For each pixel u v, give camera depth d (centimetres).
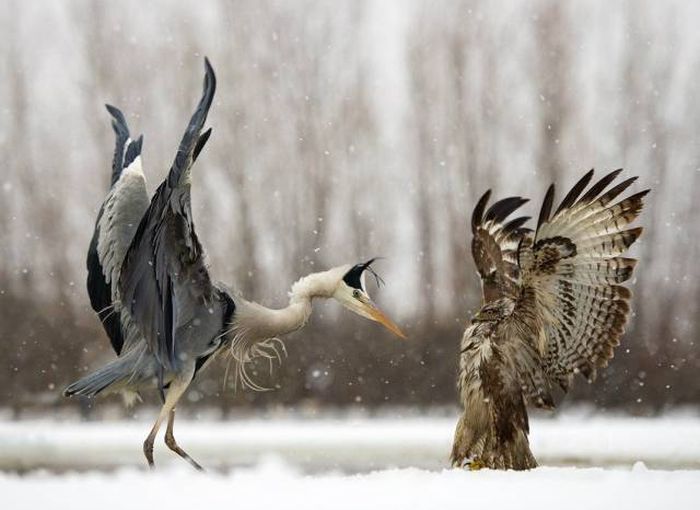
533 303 1027
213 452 1441
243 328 1114
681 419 2194
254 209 2667
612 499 766
